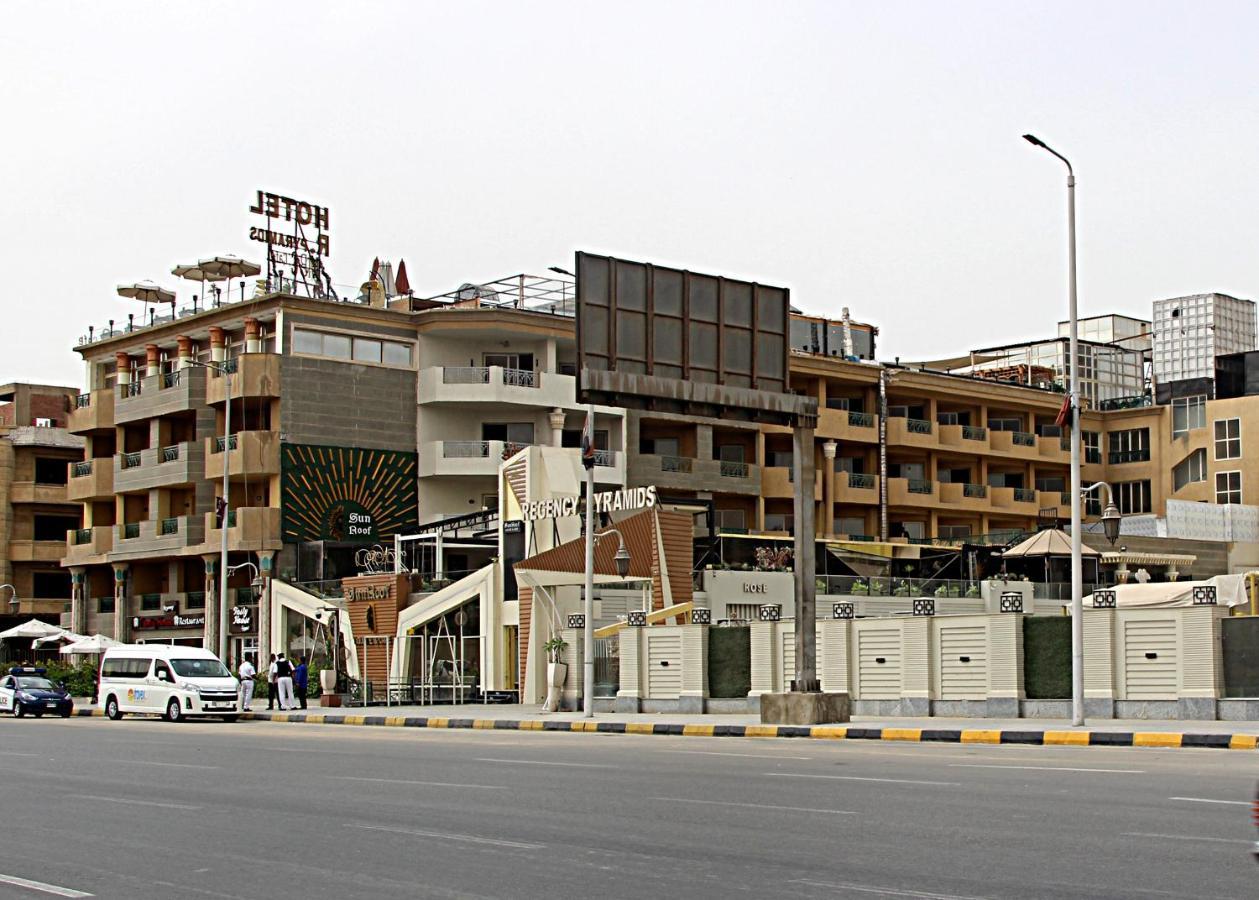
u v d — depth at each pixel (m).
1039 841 12.05
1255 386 80.94
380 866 11.66
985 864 10.96
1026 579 54.78
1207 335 85.69
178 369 66.44
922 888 10.01
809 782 17.64
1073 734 25.09
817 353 75.19
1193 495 81.81
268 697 52.56
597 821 14.13
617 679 40.28
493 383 64.94
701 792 16.70
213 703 43.41
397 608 49.97
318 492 62.41
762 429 73.81
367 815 15.14
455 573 50.25
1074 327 28.78
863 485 75.94
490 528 52.44
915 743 26.09
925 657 31.50
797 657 29.94
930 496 78.06
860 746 25.12
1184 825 12.85
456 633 48.69
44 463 82.19
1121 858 11.09
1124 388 90.06
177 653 44.88
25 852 12.99
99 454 72.62
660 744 26.81
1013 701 30.16
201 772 21.33
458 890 10.45
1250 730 24.44
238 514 61.56
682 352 29.06
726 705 35.16
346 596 52.28
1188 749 22.94
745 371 29.92
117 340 71.12
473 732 34.03
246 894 10.56
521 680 44.53
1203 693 27.83
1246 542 71.81
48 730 36.25
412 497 65.12
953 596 50.62
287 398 62.16
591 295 28.09
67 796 17.91
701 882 10.51
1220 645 27.94
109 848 13.13
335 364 63.59
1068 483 86.44
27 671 52.28
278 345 62.69
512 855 12.03
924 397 79.81
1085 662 29.44
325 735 32.78
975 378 81.81
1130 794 15.47
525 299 68.56
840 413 75.50
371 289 69.19
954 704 31.02
